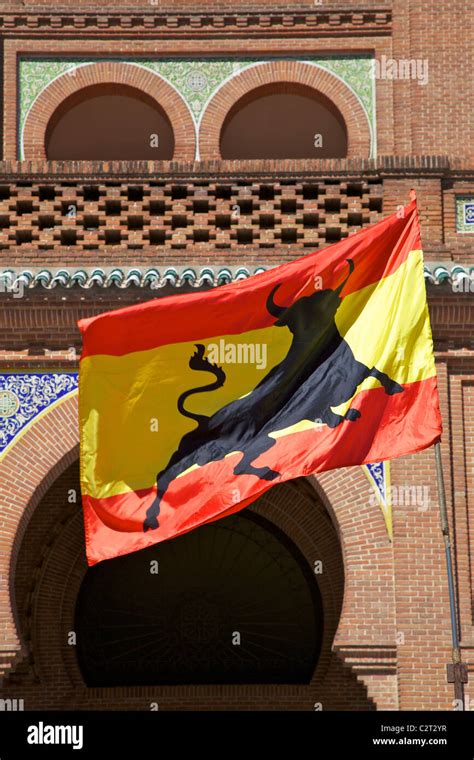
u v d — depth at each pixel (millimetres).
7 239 18016
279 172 18078
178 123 21000
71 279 17219
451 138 20641
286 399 15008
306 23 21219
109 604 21219
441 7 21047
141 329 15078
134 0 21750
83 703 20797
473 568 16797
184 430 14969
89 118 23094
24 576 20781
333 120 23172
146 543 14688
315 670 20750
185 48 21172
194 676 21047
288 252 17953
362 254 15250
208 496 14750
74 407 17109
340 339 15117
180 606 21234
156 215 18078
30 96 21094
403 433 14797
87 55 21219
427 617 16578
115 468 14914
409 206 15344
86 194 18172
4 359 17156
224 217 18016
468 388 17281
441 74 20844
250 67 21172
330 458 14766
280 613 21125
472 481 17016
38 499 17078
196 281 17156
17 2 21219
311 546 20719
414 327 15039
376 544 16766
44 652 20750
